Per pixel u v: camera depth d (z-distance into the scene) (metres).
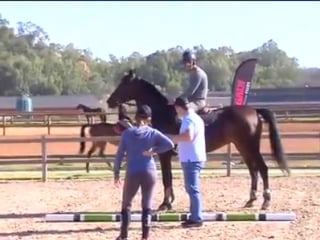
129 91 11.82
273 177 16.95
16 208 12.24
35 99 71.62
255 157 11.45
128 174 8.62
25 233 9.70
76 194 14.15
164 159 11.35
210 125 11.20
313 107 20.05
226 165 18.55
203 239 9.04
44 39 111.38
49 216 10.56
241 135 11.26
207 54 95.69
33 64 99.69
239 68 19.62
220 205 12.20
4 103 71.81
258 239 9.01
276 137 11.44
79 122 38.34
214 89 92.94
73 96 72.06
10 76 95.62
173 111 11.36
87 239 9.20
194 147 9.73
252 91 53.22
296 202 12.45
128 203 8.75
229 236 9.23
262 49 99.25
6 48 105.19
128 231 9.56
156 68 93.69
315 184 15.36
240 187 14.91
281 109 19.64
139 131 8.58
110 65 112.62
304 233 9.38
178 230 9.70
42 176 17.08
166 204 11.42
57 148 26.89
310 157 18.00
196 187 9.85
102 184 15.86
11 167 20.98
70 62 110.56
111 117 33.72
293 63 96.44
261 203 12.35
